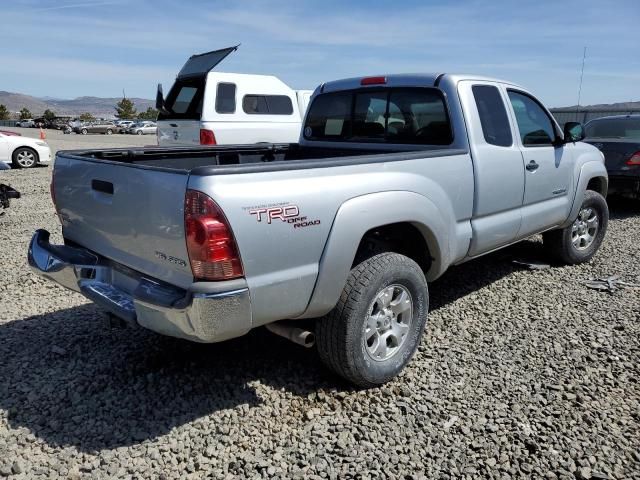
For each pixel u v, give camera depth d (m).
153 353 3.76
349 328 3.05
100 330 4.13
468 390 3.31
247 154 4.93
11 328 4.15
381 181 3.20
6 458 2.66
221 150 4.71
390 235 3.73
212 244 2.49
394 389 3.32
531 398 3.22
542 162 4.79
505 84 4.52
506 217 4.42
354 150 4.75
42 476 2.54
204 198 2.47
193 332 2.58
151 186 2.70
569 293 4.96
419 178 3.46
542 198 4.89
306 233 2.81
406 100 4.30
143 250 2.88
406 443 2.82
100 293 3.12
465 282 5.29
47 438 2.82
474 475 2.59
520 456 2.72
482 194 4.05
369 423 2.98
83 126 54.56
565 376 3.47
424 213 3.46
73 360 3.64
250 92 10.41
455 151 3.82
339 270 2.97
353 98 4.71
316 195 2.85
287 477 2.57
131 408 3.09
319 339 3.16
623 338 4.01
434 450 2.76
